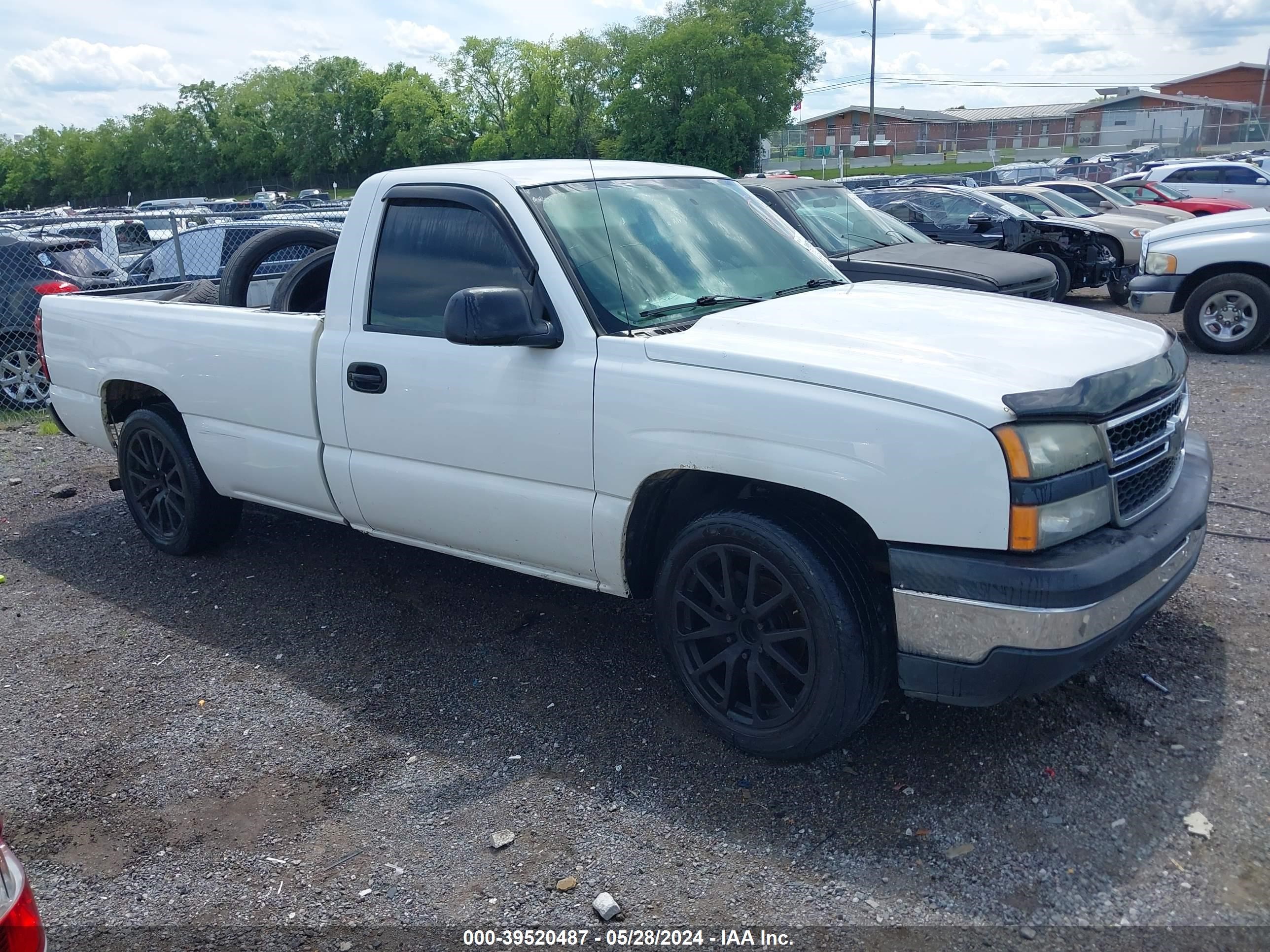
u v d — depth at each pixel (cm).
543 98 5788
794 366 306
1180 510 325
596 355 346
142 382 516
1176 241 1017
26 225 1195
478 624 451
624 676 398
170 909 284
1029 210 1652
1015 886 273
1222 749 324
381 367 405
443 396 386
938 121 8350
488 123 7244
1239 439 678
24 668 432
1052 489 278
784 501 325
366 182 427
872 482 290
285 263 750
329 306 429
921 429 282
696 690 347
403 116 7531
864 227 966
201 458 501
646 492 345
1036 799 307
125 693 407
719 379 318
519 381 364
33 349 1002
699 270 392
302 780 341
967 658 286
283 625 461
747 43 5088
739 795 319
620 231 386
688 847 297
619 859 294
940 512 282
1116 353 320
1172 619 412
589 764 341
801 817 306
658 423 329
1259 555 475
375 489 423
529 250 367
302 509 468
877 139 7994
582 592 480
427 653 427
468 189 390
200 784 342
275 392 450
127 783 345
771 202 921
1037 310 372
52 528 619
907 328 339
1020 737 338
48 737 376
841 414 294
